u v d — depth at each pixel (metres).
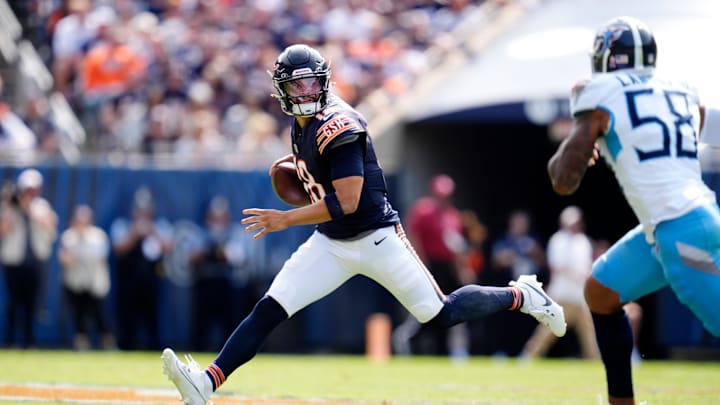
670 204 17.70
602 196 57.50
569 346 49.28
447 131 53.31
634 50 18.44
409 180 51.75
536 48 49.69
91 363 36.62
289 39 61.34
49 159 48.12
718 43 46.47
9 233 45.59
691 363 43.69
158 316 47.38
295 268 19.05
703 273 17.47
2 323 46.50
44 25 61.12
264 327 18.91
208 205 47.97
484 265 54.62
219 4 63.31
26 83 57.44
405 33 63.16
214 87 57.25
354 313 47.97
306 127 18.78
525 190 57.53
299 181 20.22
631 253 18.92
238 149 53.22
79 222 45.72
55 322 47.00
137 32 59.16
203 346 47.50
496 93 48.38
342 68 59.00
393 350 48.00
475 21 57.66
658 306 46.69
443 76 52.81
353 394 26.80
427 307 19.14
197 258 47.25
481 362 43.22
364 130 18.44
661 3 48.78
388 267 18.89
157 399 23.41
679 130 18.08
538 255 49.34
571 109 18.70
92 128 55.84
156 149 54.12
